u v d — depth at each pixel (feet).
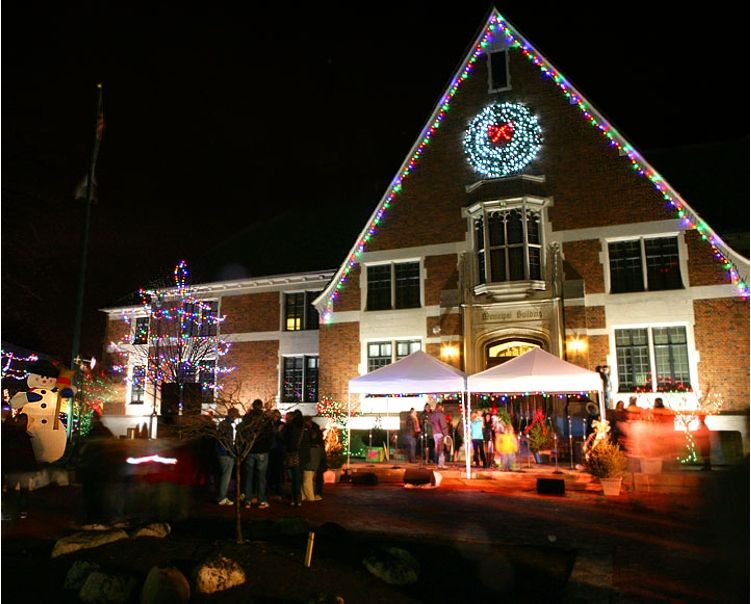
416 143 74.79
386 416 69.97
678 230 62.85
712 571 23.22
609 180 66.23
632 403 57.72
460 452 64.23
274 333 84.64
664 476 44.62
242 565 21.58
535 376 50.98
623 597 20.22
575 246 66.08
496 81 72.95
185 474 34.53
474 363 67.41
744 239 61.41
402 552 22.82
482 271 68.80
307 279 84.23
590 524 32.12
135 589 19.65
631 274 64.39
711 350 59.72
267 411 37.01
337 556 23.63
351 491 45.16
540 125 69.97
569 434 58.75
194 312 91.25
